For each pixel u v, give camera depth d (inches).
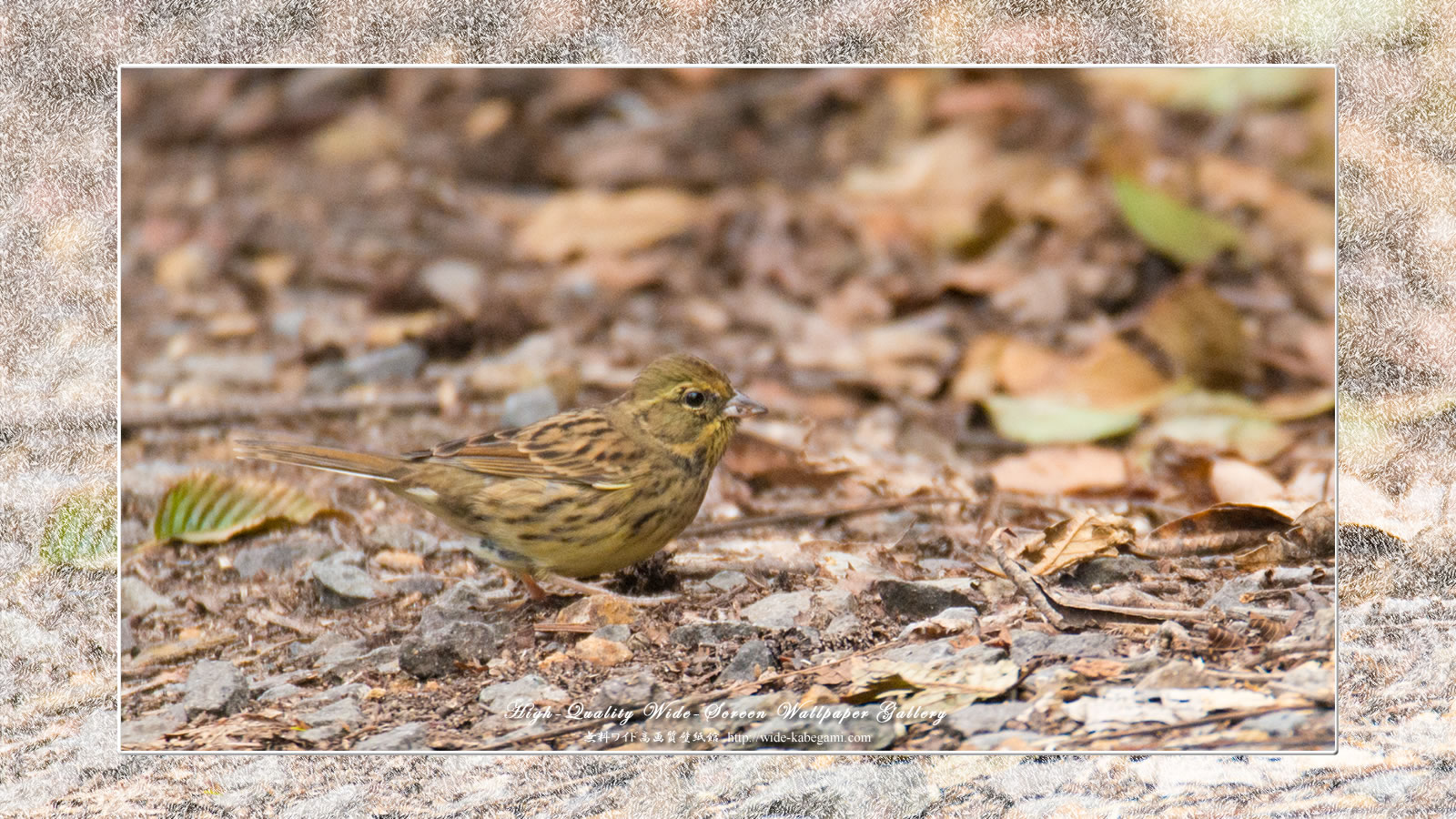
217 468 231.6
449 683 227.6
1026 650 227.6
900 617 228.4
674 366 229.8
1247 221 233.9
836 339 234.2
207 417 232.7
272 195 235.9
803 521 230.7
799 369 233.8
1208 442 231.5
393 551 230.2
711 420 229.8
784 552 229.9
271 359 234.2
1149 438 231.8
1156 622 227.8
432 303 235.1
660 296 235.3
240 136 235.9
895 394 233.1
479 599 229.1
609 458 229.1
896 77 235.9
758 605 228.7
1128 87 234.7
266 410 233.0
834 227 235.9
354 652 228.1
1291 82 233.9
